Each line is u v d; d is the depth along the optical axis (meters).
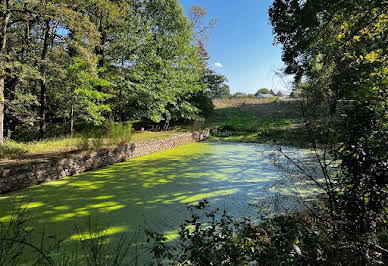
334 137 1.88
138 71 11.09
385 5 2.73
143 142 9.45
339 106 2.02
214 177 6.32
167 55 13.84
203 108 17.75
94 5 9.42
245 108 20.61
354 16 3.67
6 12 7.51
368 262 1.58
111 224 3.58
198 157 9.12
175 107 14.00
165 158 8.89
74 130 11.40
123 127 10.28
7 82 9.97
